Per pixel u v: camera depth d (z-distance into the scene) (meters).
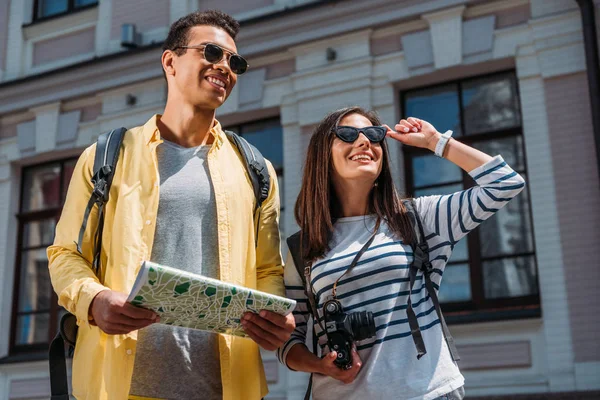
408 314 2.26
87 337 2.25
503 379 6.10
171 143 2.50
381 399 2.18
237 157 2.60
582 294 6.00
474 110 6.92
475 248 6.59
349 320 2.22
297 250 2.53
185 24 2.55
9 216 8.82
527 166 6.44
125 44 8.47
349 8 7.35
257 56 7.82
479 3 6.92
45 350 8.33
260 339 2.11
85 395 2.16
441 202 2.46
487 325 6.22
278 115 7.77
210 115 2.54
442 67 6.90
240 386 2.28
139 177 2.35
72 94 8.75
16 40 9.42
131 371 2.13
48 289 8.55
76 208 2.33
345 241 2.44
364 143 2.47
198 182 2.41
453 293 6.59
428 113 7.10
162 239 2.31
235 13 8.19
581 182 6.21
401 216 2.44
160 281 1.79
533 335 6.12
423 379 2.18
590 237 6.08
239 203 2.45
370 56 7.24
